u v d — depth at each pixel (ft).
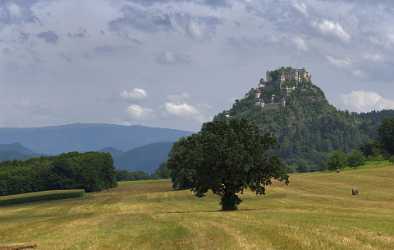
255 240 89.15
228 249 80.02
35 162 588.91
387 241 87.20
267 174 221.66
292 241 84.84
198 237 98.78
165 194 399.03
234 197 225.97
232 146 217.36
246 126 227.40
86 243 96.12
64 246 93.04
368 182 399.65
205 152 218.38
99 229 127.54
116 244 92.94
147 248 86.28
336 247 79.00
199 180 222.48
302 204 264.72
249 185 221.66
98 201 385.50
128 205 331.98
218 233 104.37
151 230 117.60
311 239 87.25
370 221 131.85
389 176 432.25
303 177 460.96
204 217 156.46
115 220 158.61
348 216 155.22
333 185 390.01
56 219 188.55
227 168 219.00
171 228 120.88
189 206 296.30
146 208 297.33
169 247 86.43
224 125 229.86
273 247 79.87
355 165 626.23
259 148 219.82
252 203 280.51
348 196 317.42
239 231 105.81
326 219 139.74
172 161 227.81
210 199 340.39
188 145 227.81
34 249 91.76
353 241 85.81
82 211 317.01
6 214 327.06
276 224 120.67
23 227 156.25
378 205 248.32
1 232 144.56
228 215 164.45
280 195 326.65
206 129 231.30
